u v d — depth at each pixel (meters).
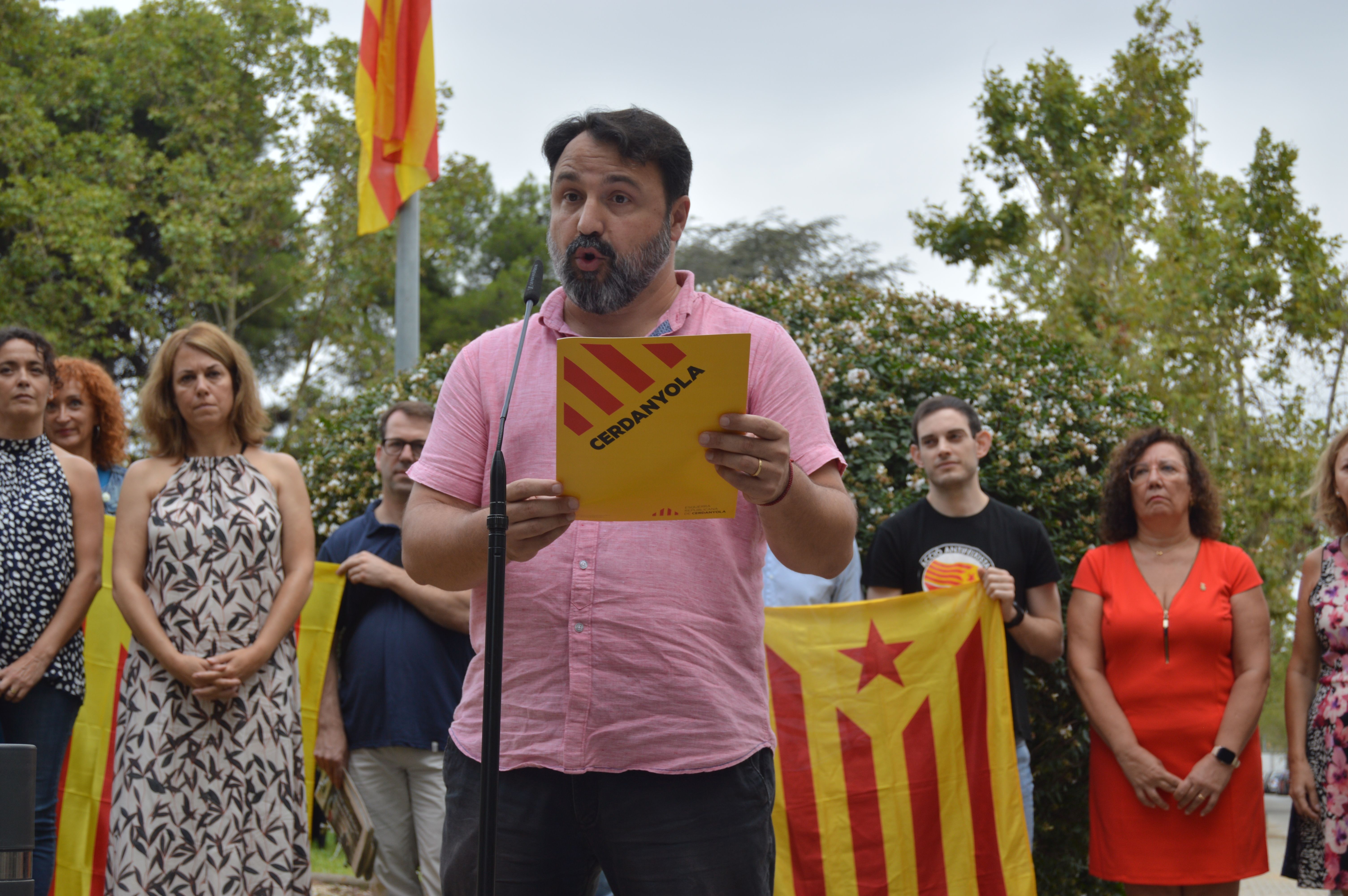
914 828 3.79
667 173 1.98
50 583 3.67
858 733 3.86
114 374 21.89
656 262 1.98
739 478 1.70
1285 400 16.19
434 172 7.82
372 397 6.50
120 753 3.31
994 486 4.92
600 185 1.95
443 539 1.94
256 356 23.77
